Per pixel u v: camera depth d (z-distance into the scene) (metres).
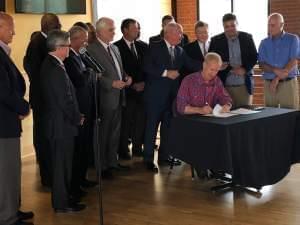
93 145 4.23
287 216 3.35
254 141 3.55
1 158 3.06
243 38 4.70
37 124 4.08
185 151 3.66
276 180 3.78
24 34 5.04
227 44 4.68
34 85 3.96
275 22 4.64
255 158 3.58
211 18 7.25
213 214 3.44
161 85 4.48
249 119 3.53
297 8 6.32
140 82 4.90
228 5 7.04
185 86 3.90
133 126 5.16
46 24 3.91
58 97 3.30
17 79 3.11
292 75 4.69
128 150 5.11
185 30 7.51
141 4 6.86
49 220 3.43
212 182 4.20
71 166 3.55
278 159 3.77
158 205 3.67
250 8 6.84
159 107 4.54
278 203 3.62
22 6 4.94
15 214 3.21
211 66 3.81
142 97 4.84
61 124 3.35
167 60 4.44
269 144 3.67
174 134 3.75
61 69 3.32
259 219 3.31
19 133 3.13
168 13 7.52
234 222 3.27
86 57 3.81
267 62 4.75
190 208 3.58
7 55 3.07
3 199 3.11
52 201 3.60
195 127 3.55
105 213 3.53
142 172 4.59
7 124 3.04
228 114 3.75
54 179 3.52
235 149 3.42
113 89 4.30
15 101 3.02
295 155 3.91
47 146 4.08
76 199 3.78
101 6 6.07
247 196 3.80
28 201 3.86
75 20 5.68
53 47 3.33
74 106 3.38
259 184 3.63
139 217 3.43
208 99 3.94
